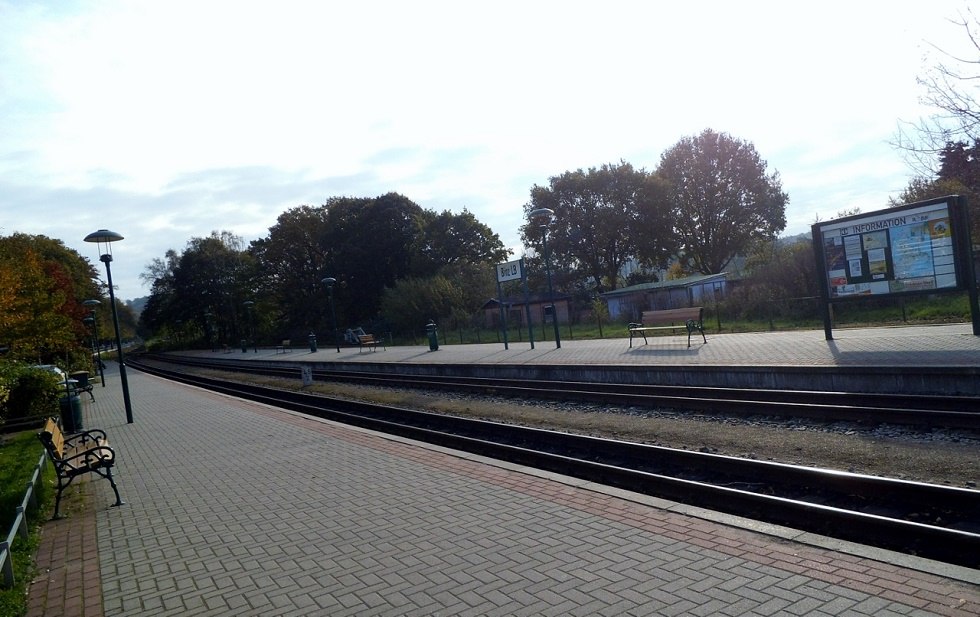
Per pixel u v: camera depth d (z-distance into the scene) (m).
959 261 15.27
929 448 8.64
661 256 60.41
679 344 21.84
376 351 40.81
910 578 4.52
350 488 8.59
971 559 5.32
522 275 27.95
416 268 66.12
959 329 17.14
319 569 5.79
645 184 58.12
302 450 11.58
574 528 6.21
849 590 4.43
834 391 13.23
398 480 8.77
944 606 4.09
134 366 77.88
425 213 72.75
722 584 4.71
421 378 23.14
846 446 9.16
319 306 76.31
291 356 48.28
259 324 90.62
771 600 4.39
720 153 59.88
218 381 36.25
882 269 16.44
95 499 9.31
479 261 68.06
